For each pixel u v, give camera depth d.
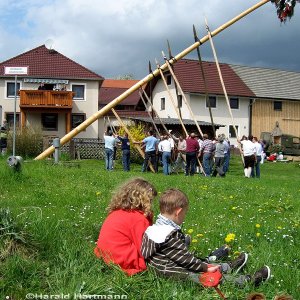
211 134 40.53
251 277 5.05
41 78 47.47
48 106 45.25
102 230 5.20
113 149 24.61
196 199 12.68
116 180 15.89
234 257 6.13
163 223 5.09
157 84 56.31
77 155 37.66
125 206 5.19
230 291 4.72
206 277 4.69
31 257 5.18
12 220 5.58
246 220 9.59
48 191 12.74
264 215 10.48
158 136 30.47
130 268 4.99
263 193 14.59
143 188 5.25
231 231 8.09
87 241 6.51
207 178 19.52
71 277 4.74
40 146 32.88
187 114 52.28
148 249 4.92
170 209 5.08
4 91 47.47
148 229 5.02
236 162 37.97
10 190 12.93
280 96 56.22
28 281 4.68
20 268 4.82
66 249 5.36
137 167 30.14
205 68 55.97
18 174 14.42
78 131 30.28
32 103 45.06
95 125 48.12
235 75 56.59
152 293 4.57
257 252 6.43
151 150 24.48
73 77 47.75
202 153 23.92
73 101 48.09
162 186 15.19
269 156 44.66
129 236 5.04
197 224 8.82
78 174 16.69
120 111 54.44
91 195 12.41
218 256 5.84
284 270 5.57
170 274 4.85
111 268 4.96
